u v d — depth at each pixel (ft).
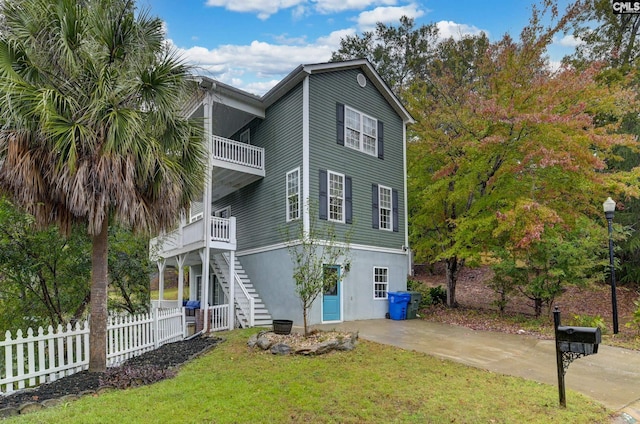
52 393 18.95
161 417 15.61
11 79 19.88
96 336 22.97
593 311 49.29
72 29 21.56
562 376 17.69
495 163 46.19
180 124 25.80
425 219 55.21
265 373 22.08
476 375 22.35
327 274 32.73
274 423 15.30
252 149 47.47
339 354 26.55
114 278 41.11
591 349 16.87
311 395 18.43
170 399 17.74
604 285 57.82
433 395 18.63
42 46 21.72
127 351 26.99
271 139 47.39
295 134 43.32
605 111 45.24
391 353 27.22
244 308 42.93
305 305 29.99
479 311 49.21
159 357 26.99
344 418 15.85
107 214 22.31
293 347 26.71
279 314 43.06
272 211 46.24
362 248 46.06
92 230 21.42
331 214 43.32
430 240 55.06
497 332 36.45
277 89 44.98
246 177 48.60
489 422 15.69
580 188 42.57
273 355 26.32
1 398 18.22
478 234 46.62
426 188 52.16
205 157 27.94
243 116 51.88
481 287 68.18
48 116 19.56
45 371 21.07
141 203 22.34
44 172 20.58
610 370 24.17
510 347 29.99
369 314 45.80
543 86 42.06
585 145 41.14
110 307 42.34
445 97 55.67
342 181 44.91
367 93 49.47
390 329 37.78
